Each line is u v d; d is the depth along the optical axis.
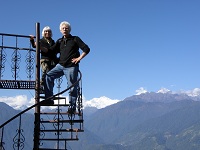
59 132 5.23
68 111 5.18
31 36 5.66
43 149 4.95
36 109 5.25
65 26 5.11
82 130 5.27
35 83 5.45
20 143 4.54
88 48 5.03
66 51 5.13
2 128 4.50
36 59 5.53
